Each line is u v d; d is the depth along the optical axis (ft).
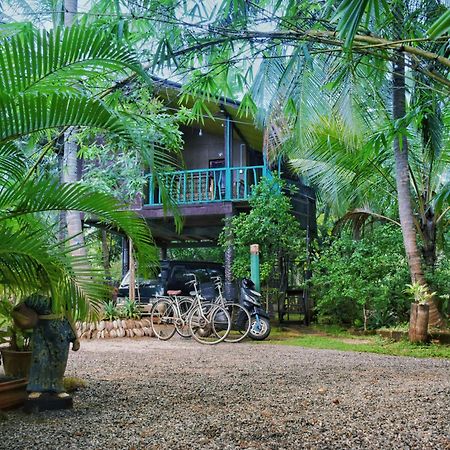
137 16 12.45
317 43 13.84
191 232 49.80
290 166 42.47
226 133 40.47
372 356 24.17
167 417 11.56
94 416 11.57
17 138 9.75
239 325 30.86
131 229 11.35
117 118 9.14
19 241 10.01
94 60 9.60
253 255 35.19
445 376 18.04
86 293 10.93
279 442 9.68
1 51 9.25
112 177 30.37
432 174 32.76
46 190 10.19
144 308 36.01
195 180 46.62
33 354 12.07
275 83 15.01
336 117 21.13
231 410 12.32
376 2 8.78
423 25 14.67
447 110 26.37
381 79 18.79
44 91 9.77
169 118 25.14
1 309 12.76
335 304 37.09
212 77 15.17
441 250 38.70
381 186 35.88
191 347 27.45
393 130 16.35
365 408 12.53
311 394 14.38
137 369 19.07
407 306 34.22
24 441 9.63
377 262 34.22
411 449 9.32
